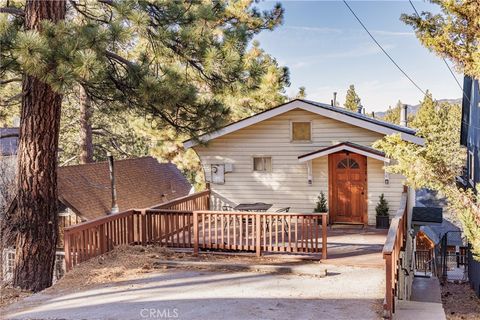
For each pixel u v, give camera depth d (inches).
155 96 411.5
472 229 375.6
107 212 655.8
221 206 561.0
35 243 410.0
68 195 626.8
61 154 1066.7
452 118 1494.8
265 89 791.1
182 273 347.9
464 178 713.0
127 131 1113.4
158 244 415.2
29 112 409.1
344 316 257.3
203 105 469.1
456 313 473.4
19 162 414.0
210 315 259.9
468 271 698.8
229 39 455.2
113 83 432.5
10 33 336.2
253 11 601.0
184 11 441.7
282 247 382.0
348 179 518.9
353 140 517.3
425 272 775.1
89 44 346.6
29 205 409.4
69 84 326.3
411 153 388.8
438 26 360.8
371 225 510.0
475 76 353.7
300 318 254.5
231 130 544.1
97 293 303.7
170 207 463.2
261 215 385.1
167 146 868.6
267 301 283.4
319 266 352.8
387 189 504.7
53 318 259.9
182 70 474.6
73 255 357.1
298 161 535.5
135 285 319.3
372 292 298.5
